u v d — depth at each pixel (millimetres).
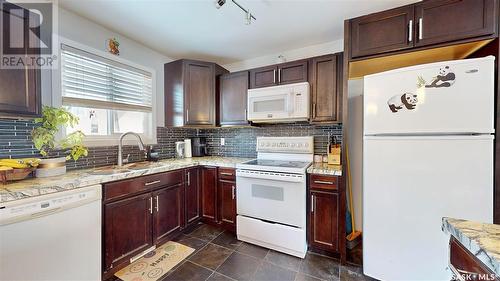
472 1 1348
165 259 1866
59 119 1546
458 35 1377
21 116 1349
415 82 1396
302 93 2123
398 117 1450
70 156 1729
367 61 1715
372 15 1634
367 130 1567
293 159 2484
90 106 2004
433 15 1447
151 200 1895
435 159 1358
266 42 2428
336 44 2391
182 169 2266
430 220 1377
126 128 2385
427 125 1366
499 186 1264
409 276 1440
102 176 1522
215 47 2557
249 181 2156
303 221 1900
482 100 1245
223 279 1615
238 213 2232
